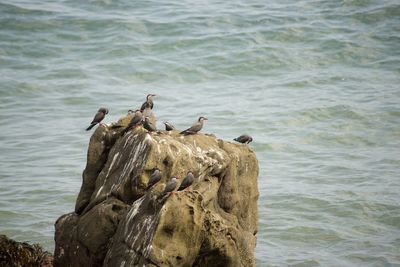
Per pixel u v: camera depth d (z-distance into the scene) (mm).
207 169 21734
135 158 21031
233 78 54125
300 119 46719
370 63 56094
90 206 21641
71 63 54906
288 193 36906
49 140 42375
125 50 56781
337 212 35094
